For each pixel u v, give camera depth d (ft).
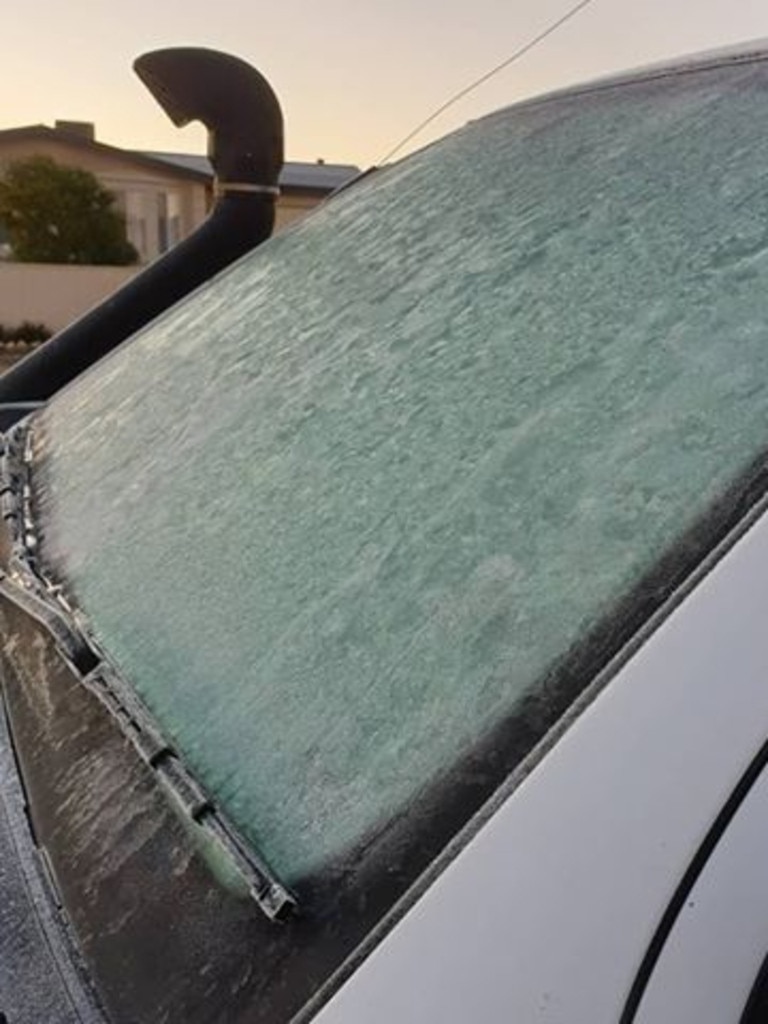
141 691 4.28
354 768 3.39
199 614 4.42
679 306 4.24
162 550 4.97
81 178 89.40
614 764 2.94
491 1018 2.74
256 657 4.01
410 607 3.74
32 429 7.20
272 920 3.16
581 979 2.76
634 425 3.82
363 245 6.63
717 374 3.81
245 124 13.01
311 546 4.30
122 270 86.22
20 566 5.48
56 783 4.25
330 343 5.66
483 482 4.00
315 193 69.31
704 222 4.64
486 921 2.84
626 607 3.24
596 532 3.53
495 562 3.67
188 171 101.60
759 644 3.01
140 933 3.47
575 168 5.83
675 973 2.76
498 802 3.00
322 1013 2.88
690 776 2.89
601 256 4.86
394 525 4.10
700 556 3.24
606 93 6.86
